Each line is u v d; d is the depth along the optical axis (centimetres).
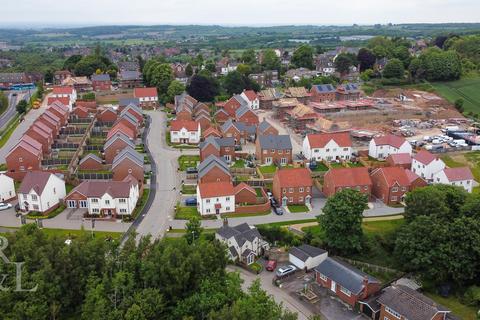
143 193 10181
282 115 17050
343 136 12325
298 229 8631
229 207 9312
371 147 12538
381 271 7669
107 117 15438
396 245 7656
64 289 5997
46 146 12150
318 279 7381
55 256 6216
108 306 5609
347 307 6819
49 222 8750
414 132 14788
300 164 11756
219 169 10006
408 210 8256
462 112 17962
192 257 6316
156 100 18100
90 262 6209
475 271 7219
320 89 19175
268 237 8438
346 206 7681
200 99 18800
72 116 15650
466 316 6712
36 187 8938
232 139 12244
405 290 6494
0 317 5491
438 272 7206
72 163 11306
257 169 11250
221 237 7825
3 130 14250
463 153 12912
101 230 8488
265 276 7538
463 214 7731
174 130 13725
